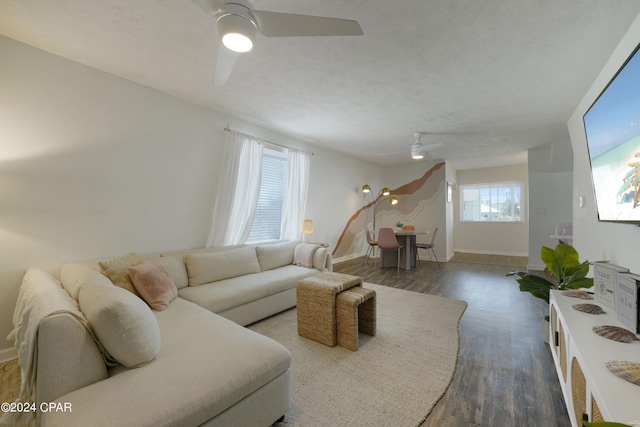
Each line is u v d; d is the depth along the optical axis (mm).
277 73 2467
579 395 1192
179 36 1986
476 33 1861
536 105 3072
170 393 1102
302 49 2086
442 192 6363
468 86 2646
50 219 2260
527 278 2379
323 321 2352
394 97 2932
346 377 1881
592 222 2553
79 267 2018
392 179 7176
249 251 3369
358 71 2406
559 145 4668
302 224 4691
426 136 4387
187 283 2740
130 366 1246
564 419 1490
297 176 4570
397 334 2537
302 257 3713
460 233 7465
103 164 2537
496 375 1899
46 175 2236
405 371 1950
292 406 1601
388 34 1894
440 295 3703
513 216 6855
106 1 1646
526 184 6641
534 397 1670
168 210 3021
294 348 2287
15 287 2107
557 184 5004
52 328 1076
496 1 1572
